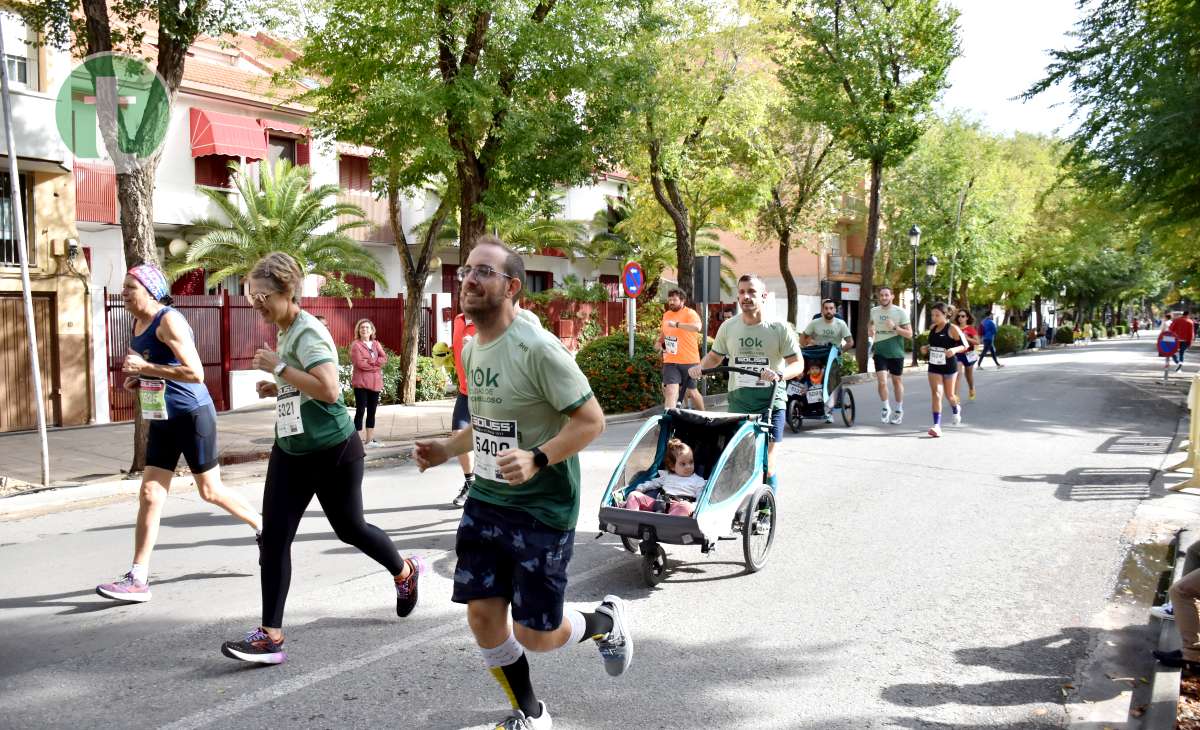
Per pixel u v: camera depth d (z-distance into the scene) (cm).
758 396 693
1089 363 3266
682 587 567
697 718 378
